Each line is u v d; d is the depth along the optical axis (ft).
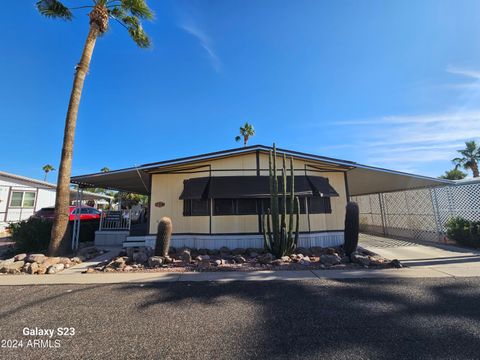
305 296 16.48
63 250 29.68
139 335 11.61
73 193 80.79
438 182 36.52
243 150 34.04
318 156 34.50
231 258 28.48
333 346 10.49
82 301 15.99
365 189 48.19
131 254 29.89
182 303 15.53
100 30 34.19
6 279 21.20
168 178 35.09
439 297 15.76
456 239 34.94
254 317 13.38
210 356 9.94
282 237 27.40
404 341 10.77
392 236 46.85
